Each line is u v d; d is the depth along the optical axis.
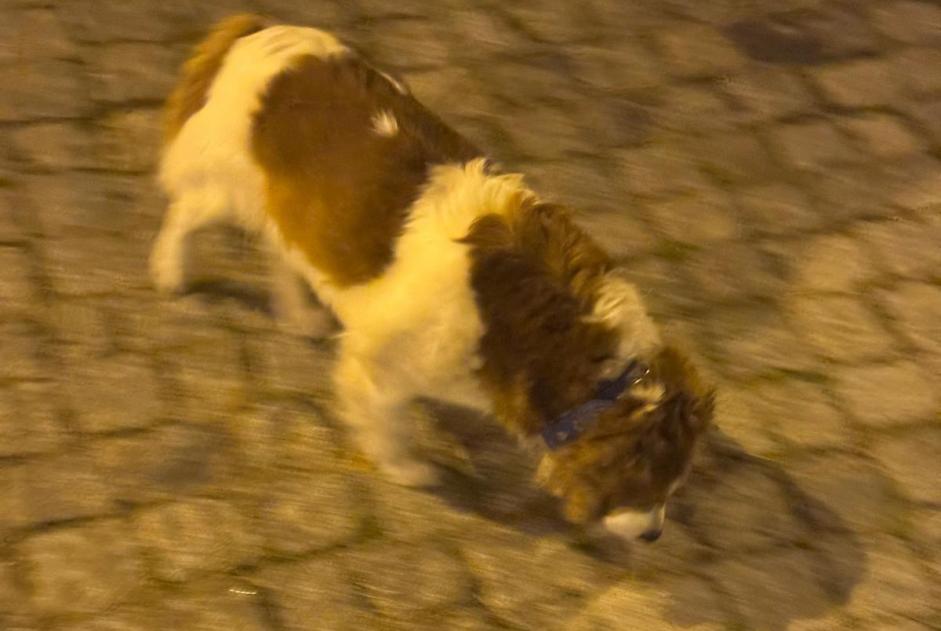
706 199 4.26
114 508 3.86
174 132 3.94
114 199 4.15
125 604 3.78
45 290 4.04
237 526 3.85
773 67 4.49
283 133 3.81
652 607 3.84
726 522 3.92
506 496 3.92
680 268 4.16
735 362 4.07
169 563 3.82
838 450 3.99
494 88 4.39
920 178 4.33
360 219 3.76
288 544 3.85
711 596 3.86
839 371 4.07
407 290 3.72
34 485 3.86
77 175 4.17
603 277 3.70
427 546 3.86
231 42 3.90
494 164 3.85
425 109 3.85
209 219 3.95
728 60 4.49
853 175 4.32
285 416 3.95
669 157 4.31
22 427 3.91
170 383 3.97
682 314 4.11
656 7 4.58
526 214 3.71
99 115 4.26
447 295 3.70
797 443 3.99
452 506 3.90
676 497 3.93
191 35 4.41
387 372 3.78
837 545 3.91
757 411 4.02
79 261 4.07
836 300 4.15
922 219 4.27
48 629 3.76
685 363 3.70
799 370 4.07
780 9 4.60
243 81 3.86
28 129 4.22
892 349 4.10
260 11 4.46
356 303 3.79
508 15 4.52
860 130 4.40
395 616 3.81
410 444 3.94
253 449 3.92
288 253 3.87
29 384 3.95
